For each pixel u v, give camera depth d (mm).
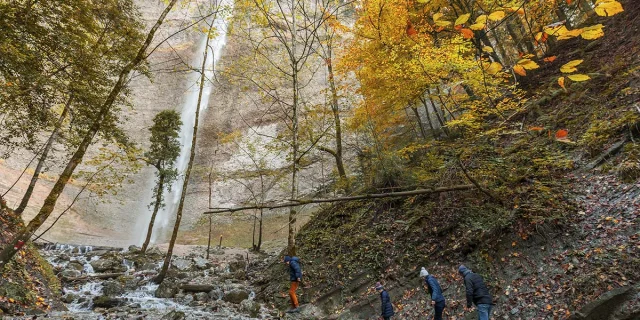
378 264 10398
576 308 6125
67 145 13805
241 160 30031
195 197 29578
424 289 9000
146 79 38438
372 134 13820
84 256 16391
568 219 7840
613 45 12750
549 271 7172
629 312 5488
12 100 9930
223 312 9883
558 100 12039
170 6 7059
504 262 8086
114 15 11219
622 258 6301
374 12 11000
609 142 9055
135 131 34031
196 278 13570
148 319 8352
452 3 11867
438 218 10312
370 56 11891
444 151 11617
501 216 8883
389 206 12227
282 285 12055
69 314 8156
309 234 14008
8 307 7301
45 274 9953
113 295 11273
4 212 10367
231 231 25375
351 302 9977
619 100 9930
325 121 16266
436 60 9172
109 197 27750
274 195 26844
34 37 9781
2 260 3984
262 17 11586
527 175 9438
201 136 34188
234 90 36531
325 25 14258
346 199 7734
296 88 10195
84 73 11242
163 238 24969
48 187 25109
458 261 8953
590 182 8469
